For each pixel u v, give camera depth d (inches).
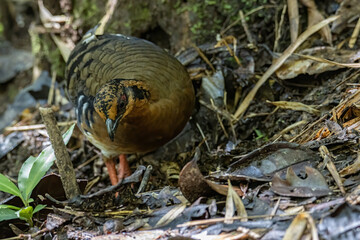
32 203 279.4
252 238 198.4
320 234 187.3
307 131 302.7
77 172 400.5
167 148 393.4
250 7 419.8
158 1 443.8
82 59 354.0
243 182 247.8
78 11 476.1
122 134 321.7
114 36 370.9
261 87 383.6
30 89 505.0
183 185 234.5
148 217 240.2
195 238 208.5
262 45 402.6
